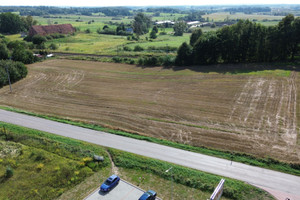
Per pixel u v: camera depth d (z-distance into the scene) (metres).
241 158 31.02
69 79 65.00
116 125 40.78
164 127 39.41
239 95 49.09
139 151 33.31
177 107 46.09
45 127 40.44
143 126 40.00
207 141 34.97
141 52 91.44
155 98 50.78
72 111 46.47
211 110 44.03
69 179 28.33
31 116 44.47
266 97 47.31
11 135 37.41
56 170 29.67
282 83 52.66
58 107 48.38
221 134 36.44
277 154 31.28
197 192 26.27
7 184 27.59
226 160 30.91
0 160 31.31
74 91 56.59
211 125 39.12
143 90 55.53
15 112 46.06
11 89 58.38
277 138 34.62
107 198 25.66
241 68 64.31
